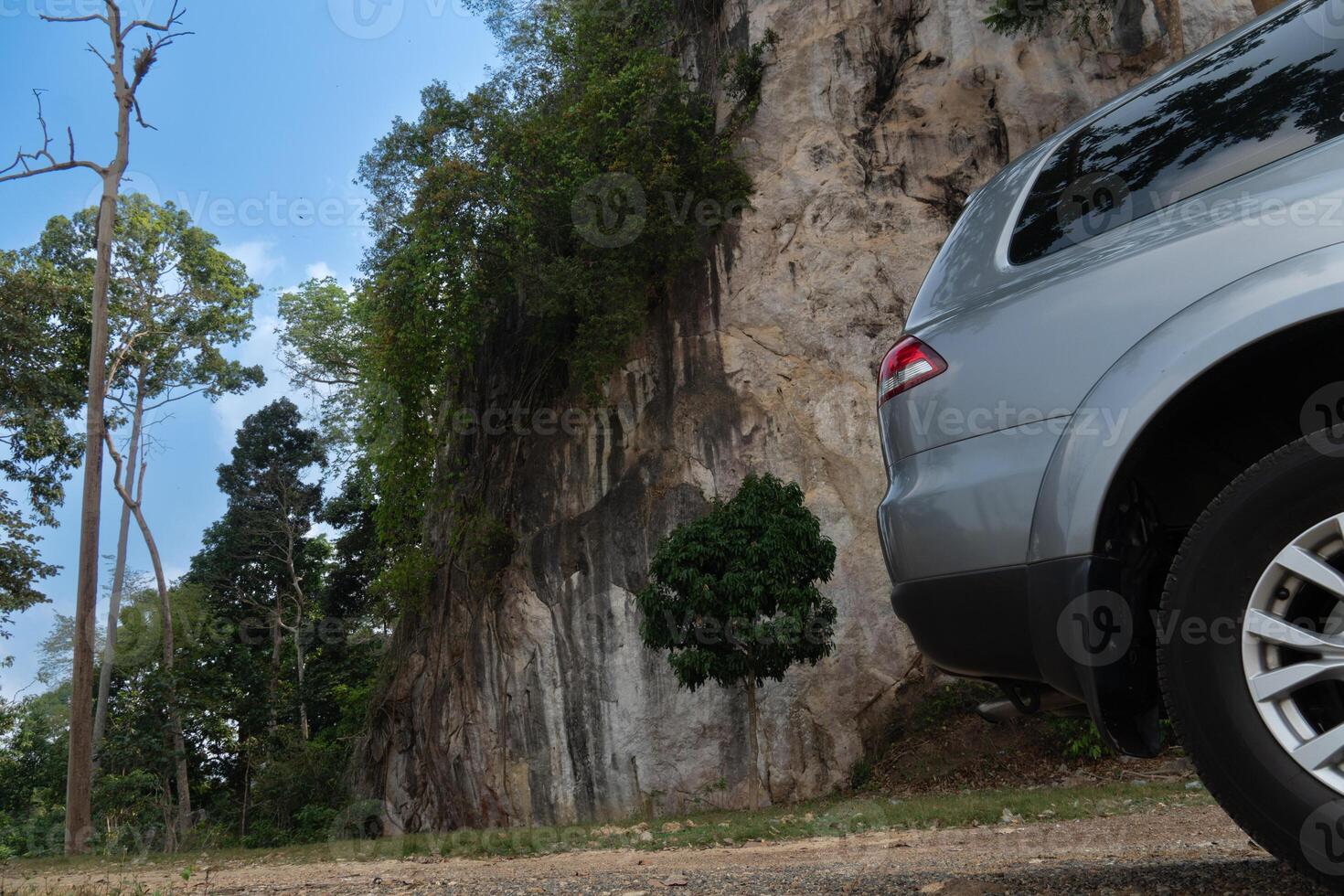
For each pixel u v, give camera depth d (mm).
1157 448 2195
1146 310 2107
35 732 41625
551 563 20812
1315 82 2121
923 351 2568
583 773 19219
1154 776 13586
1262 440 2211
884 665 18109
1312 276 1828
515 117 21875
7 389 29422
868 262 20859
